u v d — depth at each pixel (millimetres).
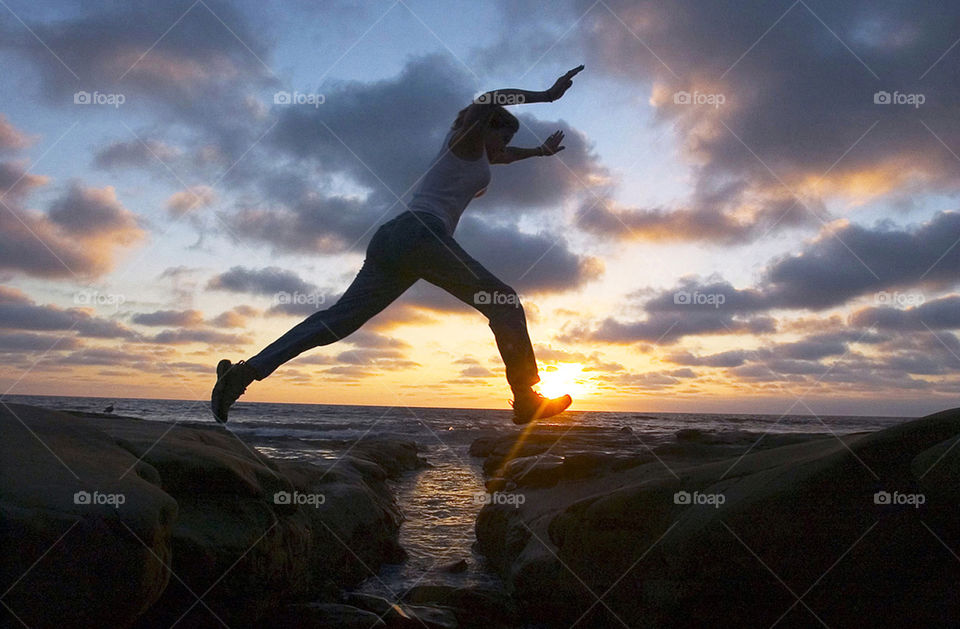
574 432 24219
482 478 14641
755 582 3631
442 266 3107
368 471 9438
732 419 93812
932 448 3207
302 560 4816
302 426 34906
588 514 4793
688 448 6145
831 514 3463
